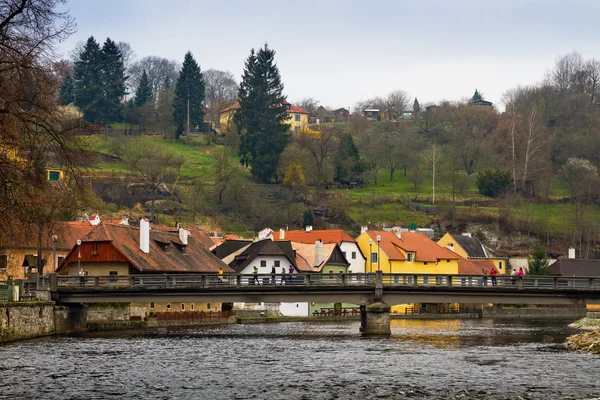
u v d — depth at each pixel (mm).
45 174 54406
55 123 50375
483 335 89500
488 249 186250
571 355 64438
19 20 48250
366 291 88188
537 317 147500
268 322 126125
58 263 120312
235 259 145375
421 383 49156
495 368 55812
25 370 53844
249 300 86875
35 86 49219
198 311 115250
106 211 178000
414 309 153500
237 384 48719
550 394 45156
